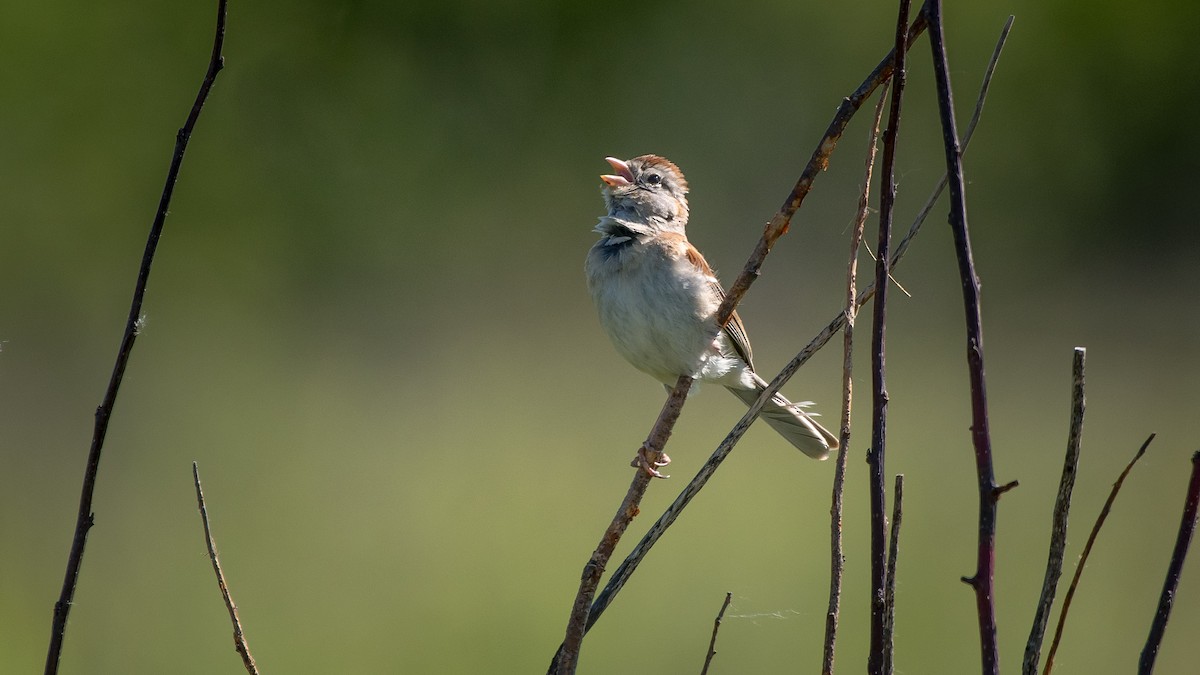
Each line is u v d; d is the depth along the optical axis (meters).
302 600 9.52
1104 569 9.16
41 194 17.34
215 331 16.52
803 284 17.92
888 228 3.23
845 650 8.75
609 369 14.70
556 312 17.27
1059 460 11.55
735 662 8.69
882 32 20.38
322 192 18.72
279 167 18.72
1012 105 20.61
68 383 15.06
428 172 19.58
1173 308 17.89
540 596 9.56
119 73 18.09
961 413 12.84
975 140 20.42
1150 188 20.72
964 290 2.92
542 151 20.33
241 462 12.21
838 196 19.50
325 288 18.31
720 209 20.02
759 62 20.67
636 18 20.58
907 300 17.86
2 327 16.48
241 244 18.00
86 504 3.46
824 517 10.68
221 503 11.22
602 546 3.75
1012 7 20.50
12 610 9.16
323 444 12.68
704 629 9.00
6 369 15.47
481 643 8.99
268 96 18.92
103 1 18.08
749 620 9.08
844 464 3.43
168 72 18.38
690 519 10.66
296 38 19.20
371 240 18.78
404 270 18.83
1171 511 10.09
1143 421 12.80
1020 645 8.42
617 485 11.45
